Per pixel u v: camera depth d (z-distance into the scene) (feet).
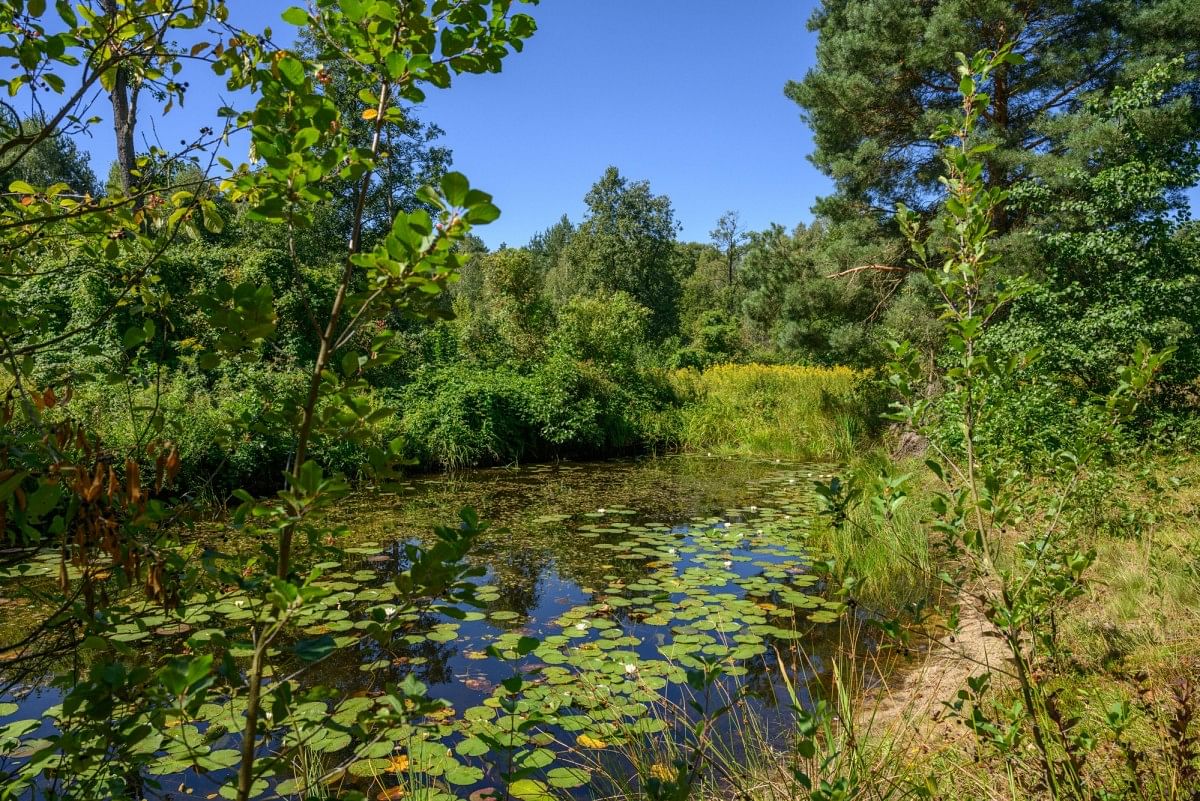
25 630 12.78
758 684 12.19
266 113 3.82
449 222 3.13
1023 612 6.24
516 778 4.74
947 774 7.56
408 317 3.65
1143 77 28.68
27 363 4.71
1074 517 11.34
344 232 59.36
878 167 42.50
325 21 3.97
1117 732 6.03
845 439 43.60
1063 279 27.68
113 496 4.03
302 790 8.32
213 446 23.48
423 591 3.76
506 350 53.16
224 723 9.74
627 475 36.52
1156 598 12.12
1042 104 38.73
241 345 3.65
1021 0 37.04
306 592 3.42
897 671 12.51
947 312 5.95
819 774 7.09
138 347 5.43
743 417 50.67
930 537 18.97
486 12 3.99
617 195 152.05
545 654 13.28
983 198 5.81
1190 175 26.53
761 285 48.14
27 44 4.76
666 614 15.62
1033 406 19.97
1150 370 5.95
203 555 4.59
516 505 28.19
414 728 10.30
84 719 4.48
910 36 37.99
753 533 23.43
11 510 3.68
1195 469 20.51
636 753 9.69
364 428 3.91
